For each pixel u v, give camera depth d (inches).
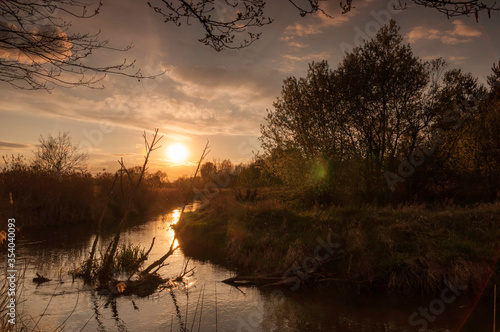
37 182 780.0
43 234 661.3
